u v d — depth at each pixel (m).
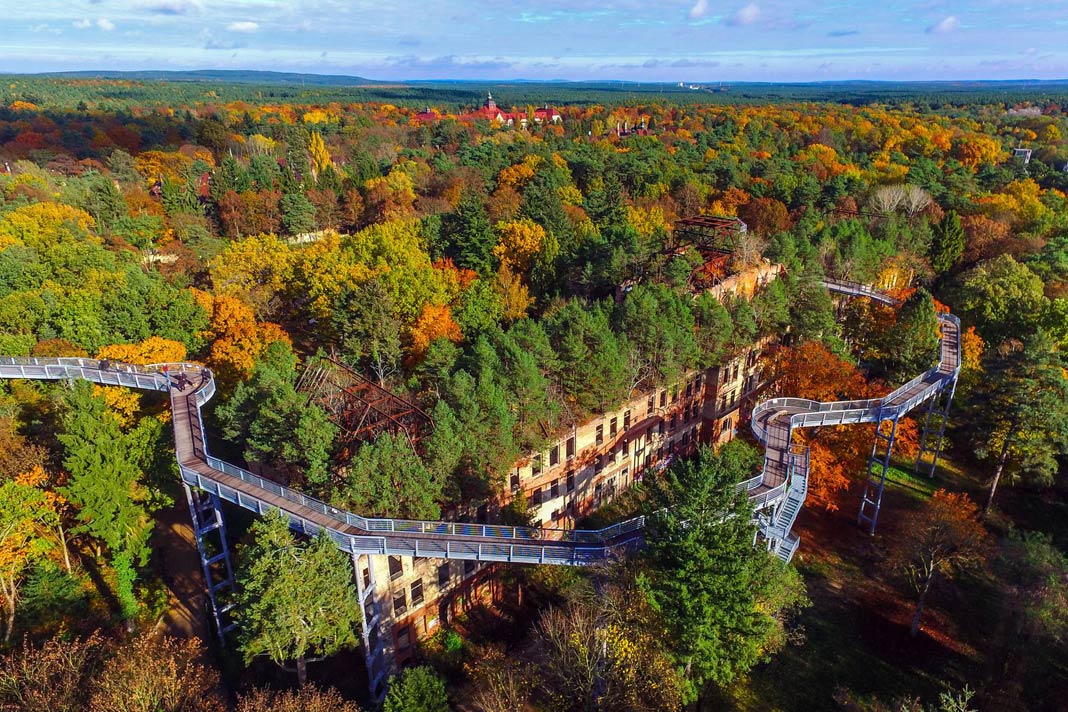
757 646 35.72
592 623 36.62
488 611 51.00
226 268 82.62
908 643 46.78
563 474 55.03
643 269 81.81
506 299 80.44
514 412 50.03
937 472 65.69
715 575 33.00
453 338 68.12
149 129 189.62
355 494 42.44
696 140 193.75
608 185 134.62
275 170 154.50
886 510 60.62
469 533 42.06
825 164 154.25
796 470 48.53
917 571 49.19
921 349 64.94
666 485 41.47
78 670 32.78
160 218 110.88
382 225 95.50
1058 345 70.62
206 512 59.94
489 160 158.62
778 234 85.94
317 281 77.06
